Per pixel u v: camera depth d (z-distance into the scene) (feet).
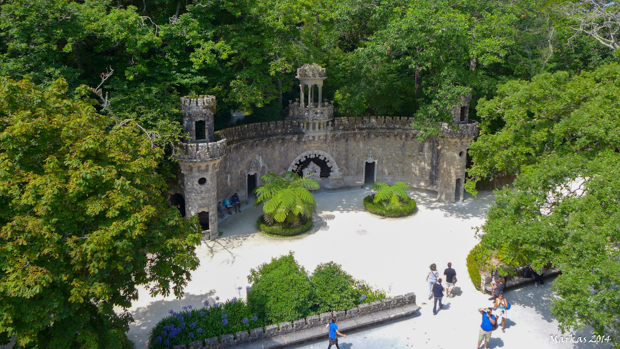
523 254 86.02
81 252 61.67
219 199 143.23
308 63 152.87
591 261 68.23
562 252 74.90
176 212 78.33
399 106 169.48
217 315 85.30
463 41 129.80
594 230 69.31
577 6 190.29
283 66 134.21
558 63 187.42
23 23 101.91
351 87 155.53
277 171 158.20
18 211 62.03
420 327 89.25
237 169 147.95
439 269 111.65
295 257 117.39
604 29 190.39
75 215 64.54
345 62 165.37
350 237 129.49
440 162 156.87
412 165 169.17
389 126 165.58
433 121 140.67
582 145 90.22
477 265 106.83
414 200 152.15
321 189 168.14
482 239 90.79
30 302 58.18
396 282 105.29
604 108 92.38
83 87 80.69
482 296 99.91
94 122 74.38
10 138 61.98
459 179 155.84
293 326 84.53
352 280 96.53
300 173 163.32
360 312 89.56
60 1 105.81
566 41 184.24
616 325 68.49
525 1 162.30
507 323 89.97
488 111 123.54
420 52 145.28
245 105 131.85
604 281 66.08
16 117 63.72
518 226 82.38
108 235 61.98
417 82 170.81
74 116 70.79
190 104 117.70
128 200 64.95
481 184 167.22
